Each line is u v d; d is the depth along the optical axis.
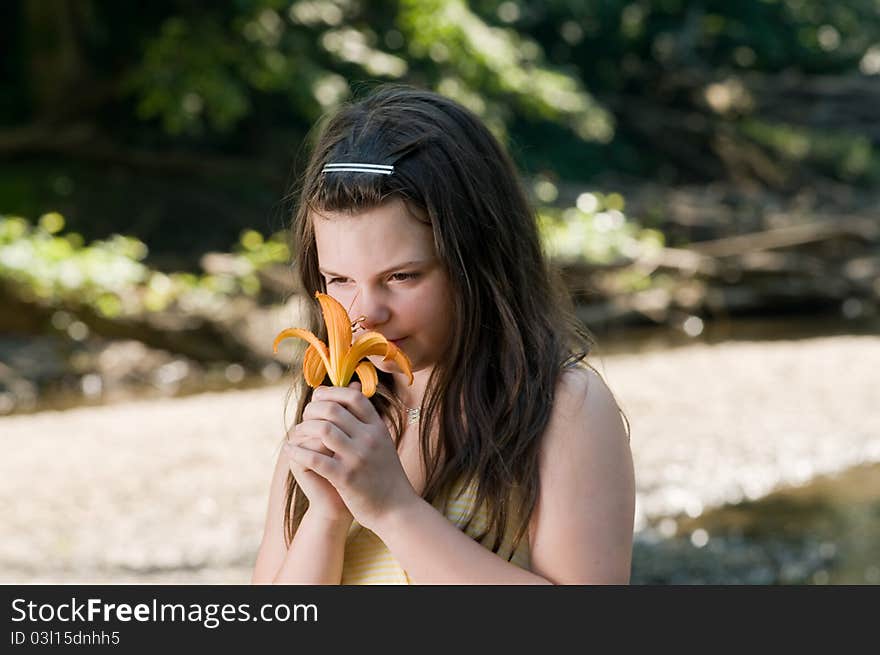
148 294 14.63
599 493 2.07
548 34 25.70
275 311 15.12
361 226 1.99
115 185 18.67
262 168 19.31
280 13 18.41
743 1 28.34
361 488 1.93
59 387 13.20
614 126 26.28
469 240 2.04
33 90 18.89
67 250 14.85
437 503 2.13
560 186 22.20
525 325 2.12
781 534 7.35
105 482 8.46
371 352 1.96
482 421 2.07
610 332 18.23
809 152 27.12
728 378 12.68
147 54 17.64
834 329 18.47
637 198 23.36
